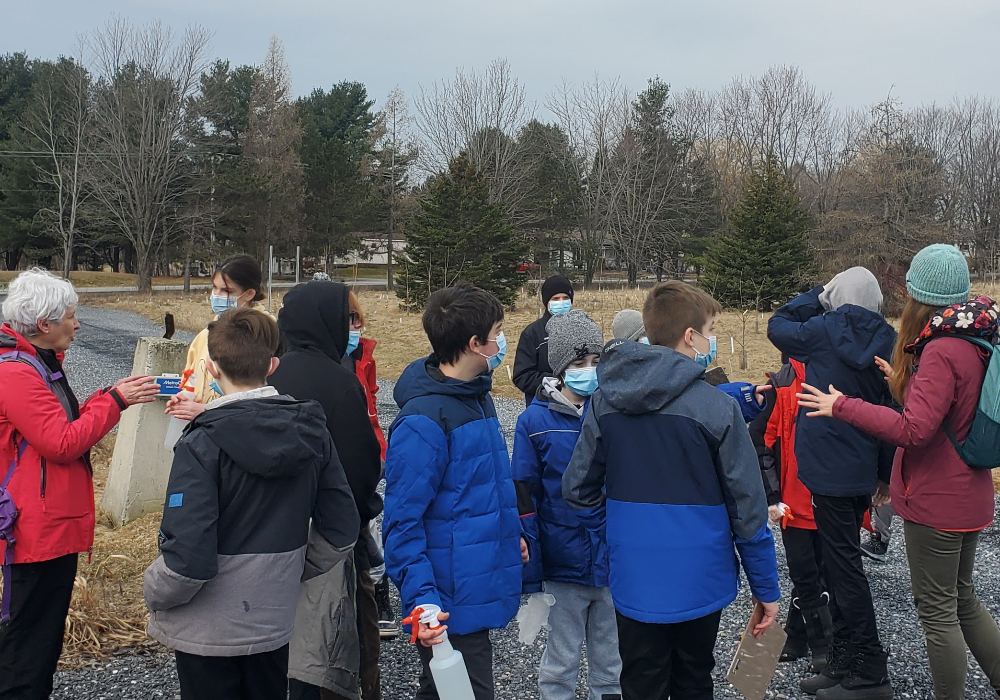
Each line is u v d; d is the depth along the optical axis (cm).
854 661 342
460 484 264
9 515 278
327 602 279
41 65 5391
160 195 4175
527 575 311
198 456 233
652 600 258
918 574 314
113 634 388
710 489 259
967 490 301
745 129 5531
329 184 5019
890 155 3456
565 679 314
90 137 4162
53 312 297
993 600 455
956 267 307
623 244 4778
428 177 4822
